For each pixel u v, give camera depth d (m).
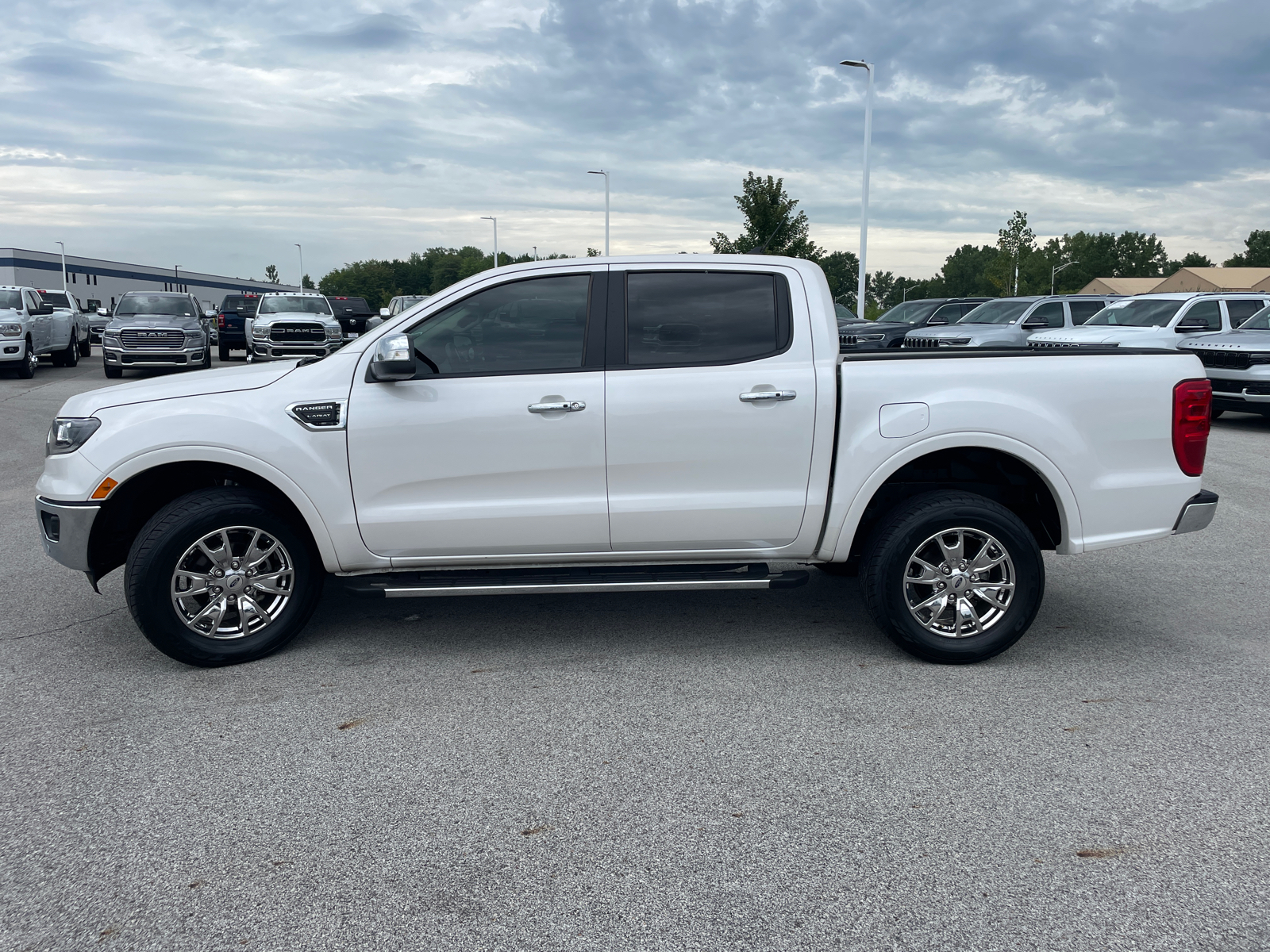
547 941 2.42
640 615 5.15
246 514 4.25
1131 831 2.91
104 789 3.20
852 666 4.36
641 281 4.36
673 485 4.31
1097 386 4.30
